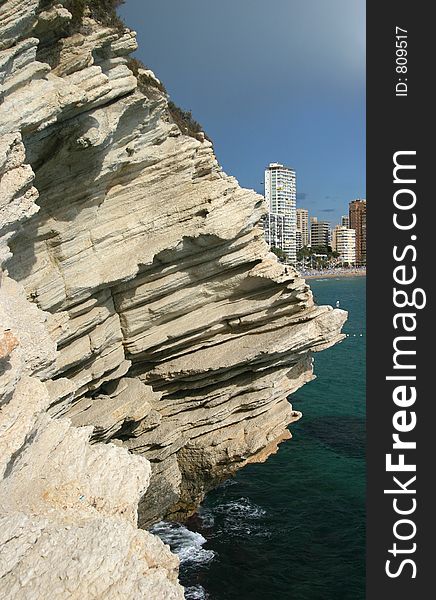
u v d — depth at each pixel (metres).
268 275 30.52
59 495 14.47
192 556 25.56
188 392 31.12
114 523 12.98
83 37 24.06
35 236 24.66
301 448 38.09
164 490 28.36
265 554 25.50
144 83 30.55
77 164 24.97
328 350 74.69
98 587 10.95
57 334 24.81
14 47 20.58
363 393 51.97
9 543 11.12
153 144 28.89
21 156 20.14
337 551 25.53
